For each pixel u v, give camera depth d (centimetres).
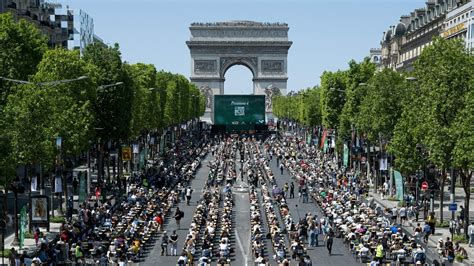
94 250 10206
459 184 18825
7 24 15738
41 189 12631
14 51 15462
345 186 18162
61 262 9744
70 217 12862
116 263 9956
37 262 8669
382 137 17825
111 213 13388
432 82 11956
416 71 14012
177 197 16912
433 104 11538
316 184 19300
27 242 11175
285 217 13450
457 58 11906
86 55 18362
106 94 17750
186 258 9950
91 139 15588
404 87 16500
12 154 10094
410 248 10156
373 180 19488
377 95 16650
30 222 11131
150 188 17762
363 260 10456
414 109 13075
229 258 10694
